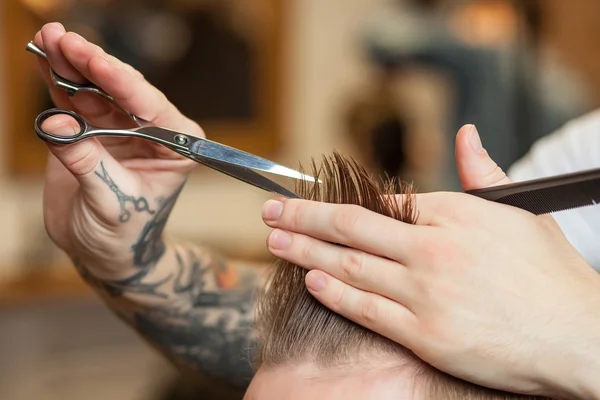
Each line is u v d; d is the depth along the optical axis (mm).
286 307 632
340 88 2574
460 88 2248
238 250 2438
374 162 2414
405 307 561
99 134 607
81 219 706
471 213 573
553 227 590
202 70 2361
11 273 2197
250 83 2449
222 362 913
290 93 2514
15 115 2172
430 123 2412
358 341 605
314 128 2570
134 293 825
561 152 1023
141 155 706
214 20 2361
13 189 2213
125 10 2215
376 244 563
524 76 2193
